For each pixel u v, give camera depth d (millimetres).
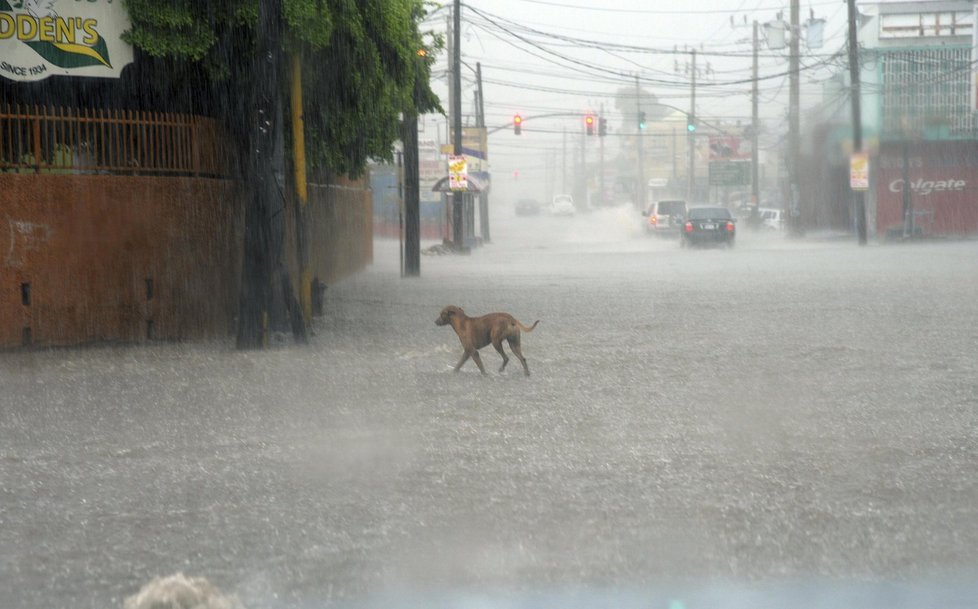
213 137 16828
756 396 11000
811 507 6973
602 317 18672
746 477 7758
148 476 7973
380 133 21672
